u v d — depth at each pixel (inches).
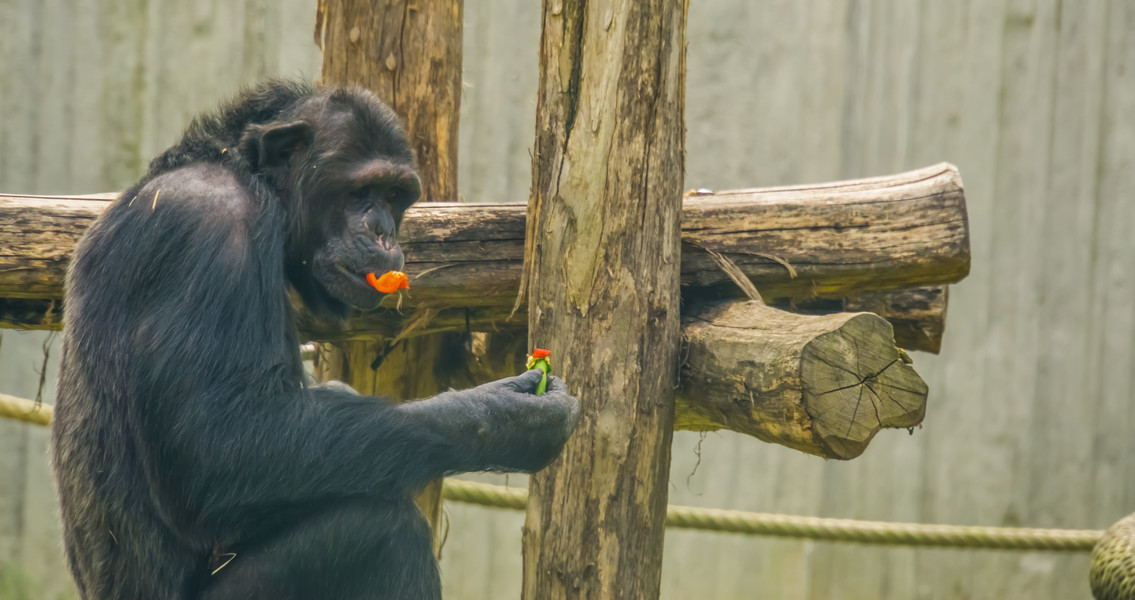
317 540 300.5
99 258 309.1
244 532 310.3
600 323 335.9
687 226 391.9
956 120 894.4
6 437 839.1
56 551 840.3
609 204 335.0
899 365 311.1
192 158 336.2
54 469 323.6
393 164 338.0
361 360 459.5
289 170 339.3
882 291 426.3
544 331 342.6
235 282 296.4
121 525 303.1
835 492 892.0
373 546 303.9
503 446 306.2
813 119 873.5
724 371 335.0
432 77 459.2
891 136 885.8
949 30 891.4
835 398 304.2
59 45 842.8
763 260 390.0
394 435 293.7
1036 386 906.7
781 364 310.2
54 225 369.7
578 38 340.2
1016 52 898.1
